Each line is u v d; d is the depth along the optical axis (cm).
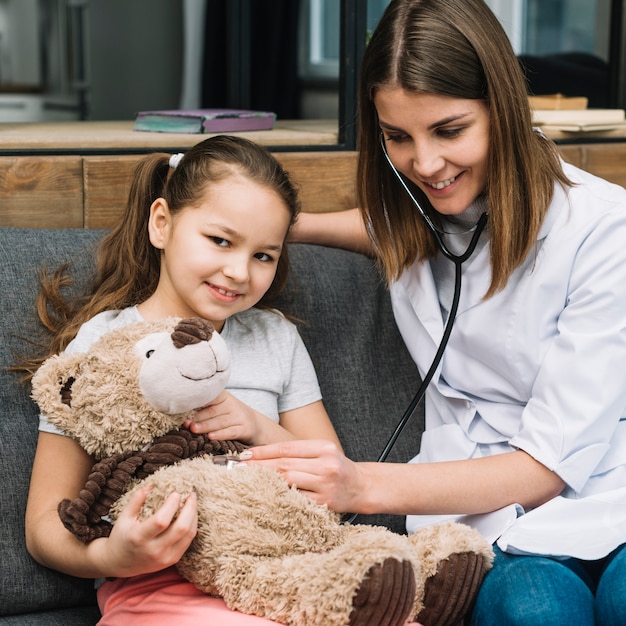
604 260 123
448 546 110
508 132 120
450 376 138
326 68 326
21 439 124
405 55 117
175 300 124
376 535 99
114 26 363
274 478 107
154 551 99
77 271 134
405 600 96
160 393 103
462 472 120
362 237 157
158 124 169
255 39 314
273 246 121
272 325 135
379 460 133
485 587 111
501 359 131
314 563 100
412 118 118
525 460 121
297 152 164
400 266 140
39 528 113
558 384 122
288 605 99
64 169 146
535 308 126
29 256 133
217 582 103
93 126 182
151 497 102
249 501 104
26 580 119
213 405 113
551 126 178
